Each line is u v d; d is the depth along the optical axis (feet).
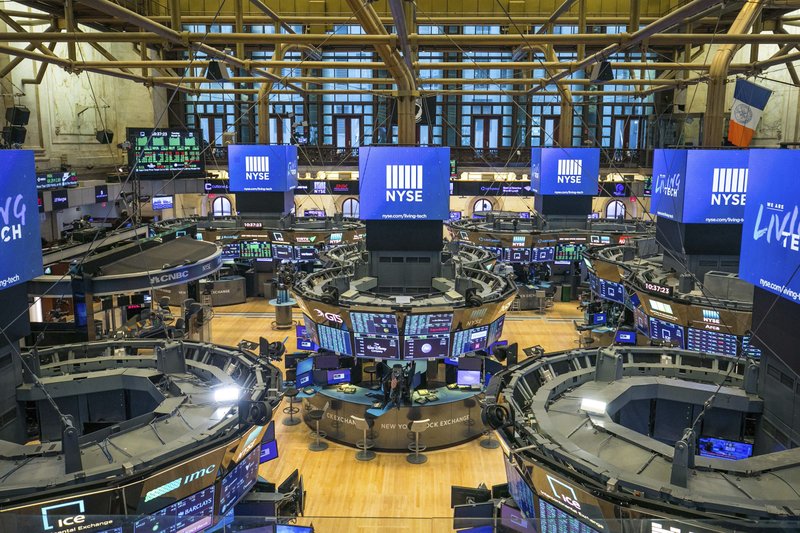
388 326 46.88
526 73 126.93
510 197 143.33
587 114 132.46
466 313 47.19
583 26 46.32
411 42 41.19
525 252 96.63
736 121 57.52
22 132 71.56
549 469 24.08
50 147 89.66
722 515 21.18
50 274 61.00
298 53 123.24
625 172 129.08
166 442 27.12
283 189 96.12
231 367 36.27
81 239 66.85
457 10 104.06
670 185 56.75
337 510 40.81
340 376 52.65
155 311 66.85
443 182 54.44
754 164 30.42
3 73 65.62
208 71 46.55
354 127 134.72
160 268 50.52
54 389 35.09
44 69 80.69
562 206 99.55
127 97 115.34
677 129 119.75
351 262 64.34
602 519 22.72
